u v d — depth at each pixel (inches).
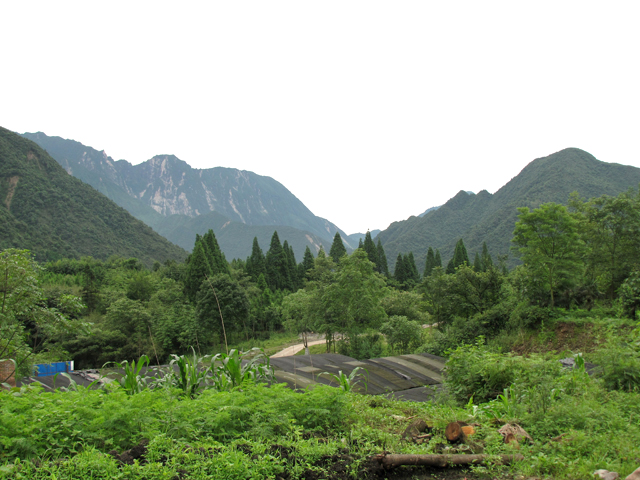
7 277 448.1
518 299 1181.7
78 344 1341.0
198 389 287.1
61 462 150.4
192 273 2025.1
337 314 1496.1
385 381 707.4
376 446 195.2
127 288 2107.5
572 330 941.2
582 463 182.2
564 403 265.1
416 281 3462.1
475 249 6264.8
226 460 156.6
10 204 4653.1
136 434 182.7
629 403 279.9
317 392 235.1
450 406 340.5
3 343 445.7
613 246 1108.5
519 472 179.9
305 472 166.2
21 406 180.9
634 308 864.3
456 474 182.2
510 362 365.4
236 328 1763.0
